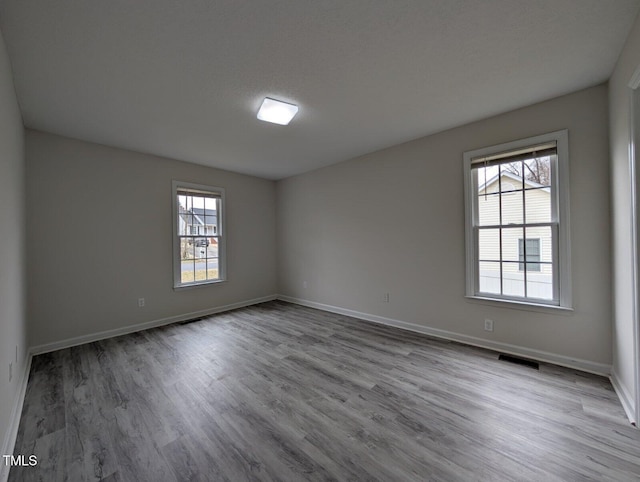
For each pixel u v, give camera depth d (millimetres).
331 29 1679
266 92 2377
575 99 2449
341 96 2463
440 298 3363
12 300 2053
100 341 3385
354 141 3557
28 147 3006
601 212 2357
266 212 5508
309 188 4961
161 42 1757
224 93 2373
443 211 3307
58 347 3152
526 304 2729
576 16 1617
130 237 3744
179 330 3768
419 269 3543
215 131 3160
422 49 1876
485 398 2094
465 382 2326
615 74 2082
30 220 3002
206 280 4590
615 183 2145
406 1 1490
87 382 2400
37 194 3059
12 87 2078
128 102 2492
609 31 1739
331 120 2941
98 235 3480
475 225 3082
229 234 4898
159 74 2094
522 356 2781
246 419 1895
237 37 1729
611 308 2316
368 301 4133
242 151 3867
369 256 4090
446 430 1763
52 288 3137
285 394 2193
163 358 2879
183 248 4320
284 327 3852
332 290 4645
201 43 1775
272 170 4895
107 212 3553
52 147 3162
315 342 3281
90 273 3412
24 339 2639
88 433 1769
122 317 3654
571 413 1897
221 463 1522
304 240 5090
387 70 2104
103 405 2064
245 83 2236
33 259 3018
